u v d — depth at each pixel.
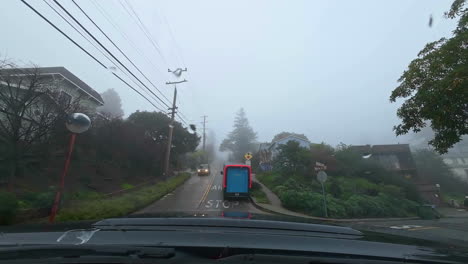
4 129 8.95
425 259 1.16
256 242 1.22
